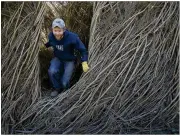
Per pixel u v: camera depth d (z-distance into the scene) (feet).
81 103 7.35
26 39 7.11
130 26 7.01
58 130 7.23
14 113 7.43
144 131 7.18
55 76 7.77
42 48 8.82
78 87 7.45
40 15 7.06
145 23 6.97
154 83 7.32
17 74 7.23
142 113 7.36
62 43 7.38
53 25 6.98
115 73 7.20
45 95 8.04
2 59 7.12
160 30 7.03
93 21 7.27
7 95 7.25
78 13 8.58
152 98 7.37
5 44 7.11
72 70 7.99
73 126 7.27
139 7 6.93
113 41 7.07
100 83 7.17
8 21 6.97
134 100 7.31
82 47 7.40
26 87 7.43
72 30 8.82
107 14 7.06
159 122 7.34
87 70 7.29
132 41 7.02
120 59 7.08
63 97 7.52
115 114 7.31
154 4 6.89
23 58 7.27
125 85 7.21
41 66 8.77
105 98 7.29
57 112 7.39
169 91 7.36
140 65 7.20
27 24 7.10
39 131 7.22
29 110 7.44
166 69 7.31
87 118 7.32
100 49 7.23
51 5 8.30
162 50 7.14
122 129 7.19
